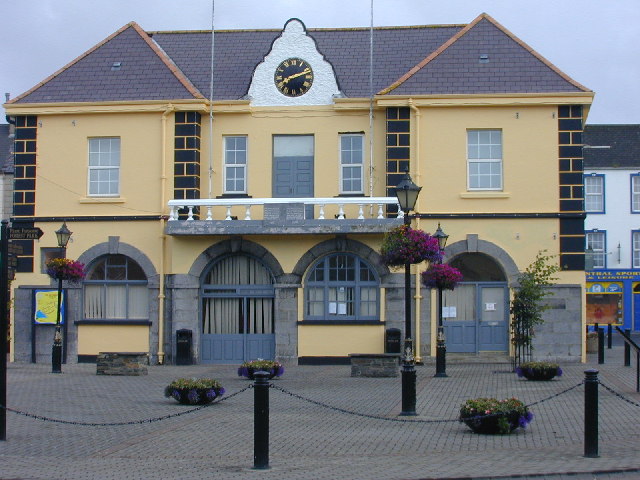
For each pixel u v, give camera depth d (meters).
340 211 27.20
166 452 13.28
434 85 27.88
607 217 52.66
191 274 27.89
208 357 28.23
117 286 28.62
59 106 28.77
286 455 12.96
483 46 28.78
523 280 25.33
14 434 14.92
